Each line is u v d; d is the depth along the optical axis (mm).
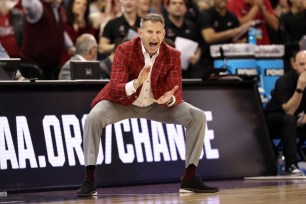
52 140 10352
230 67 12953
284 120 12086
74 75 10938
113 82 9164
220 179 11328
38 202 8648
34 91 10391
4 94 10195
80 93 10703
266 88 13531
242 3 15305
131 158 10820
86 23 14148
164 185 10695
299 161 12516
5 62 10492
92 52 12016
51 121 10398
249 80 11984
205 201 8195
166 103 9266
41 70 13148
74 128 10531
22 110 10250
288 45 14992
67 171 10359
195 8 15195
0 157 9984
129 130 10883
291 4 15688
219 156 11414
